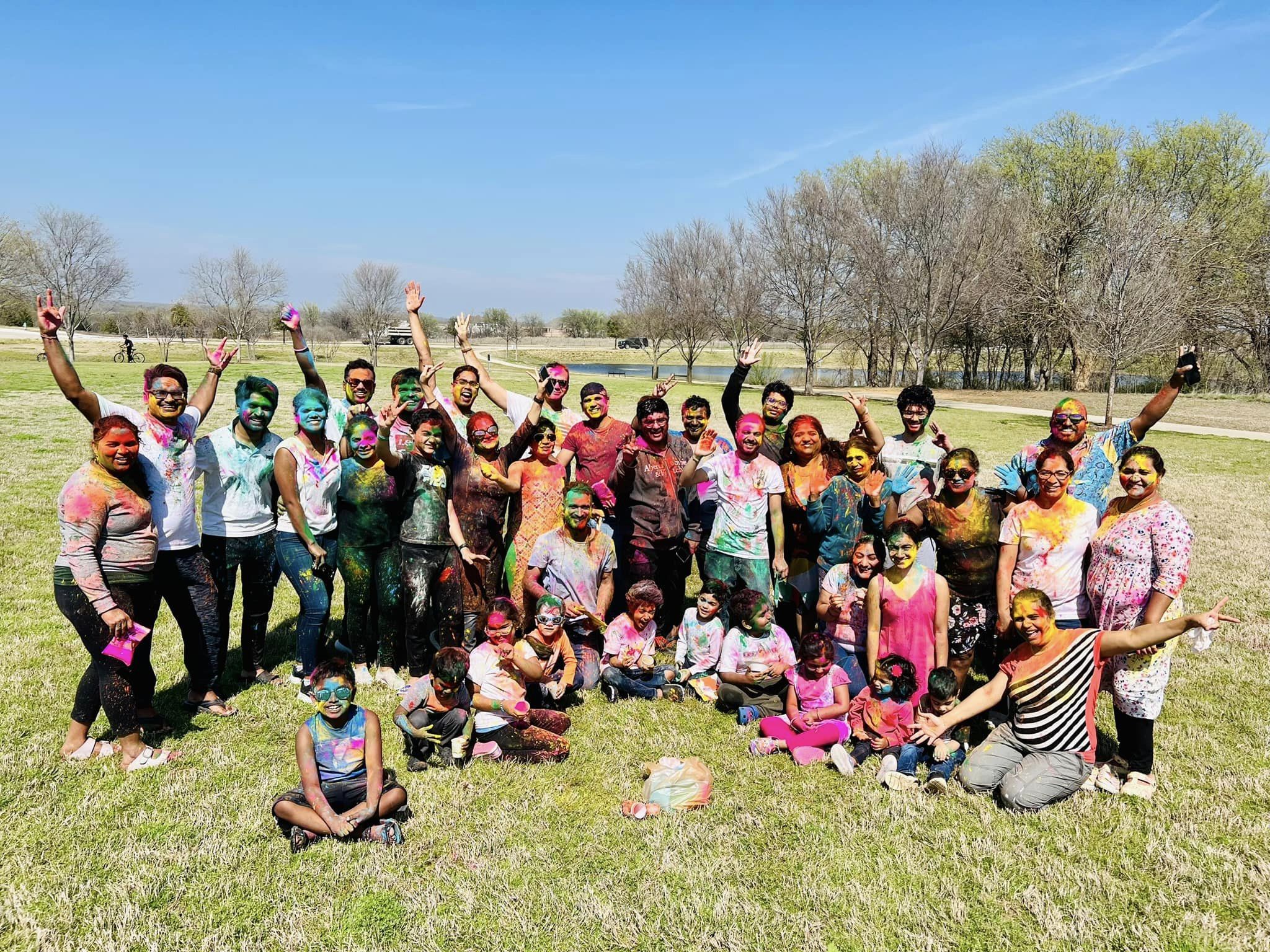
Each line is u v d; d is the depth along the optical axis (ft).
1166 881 13.51
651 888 13.17
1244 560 33.81
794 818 15.26
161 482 17.16
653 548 22.54
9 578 28.22
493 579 21.77
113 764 16.49
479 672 17.40
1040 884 13.43
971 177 133.59
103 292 173.17
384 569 20.43
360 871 13.41
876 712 17.44
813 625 22.65
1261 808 15.64
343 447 19.94
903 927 12.44
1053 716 16.17
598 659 21.49
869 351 179.63
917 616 18.26
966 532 18.65
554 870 13.61
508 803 15.64
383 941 11.91
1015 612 16.30
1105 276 90.53
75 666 21.03
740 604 19.47
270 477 19.80
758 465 21.47
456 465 21.57
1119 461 19.61
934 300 131.23
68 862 13.43
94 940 11.72
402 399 21.95
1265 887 13.26
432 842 14.30
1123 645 15.98
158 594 17.16
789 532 22.47
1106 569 17.02
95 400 16.87
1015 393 148.56
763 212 153.79
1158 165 145.18
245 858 13.69
